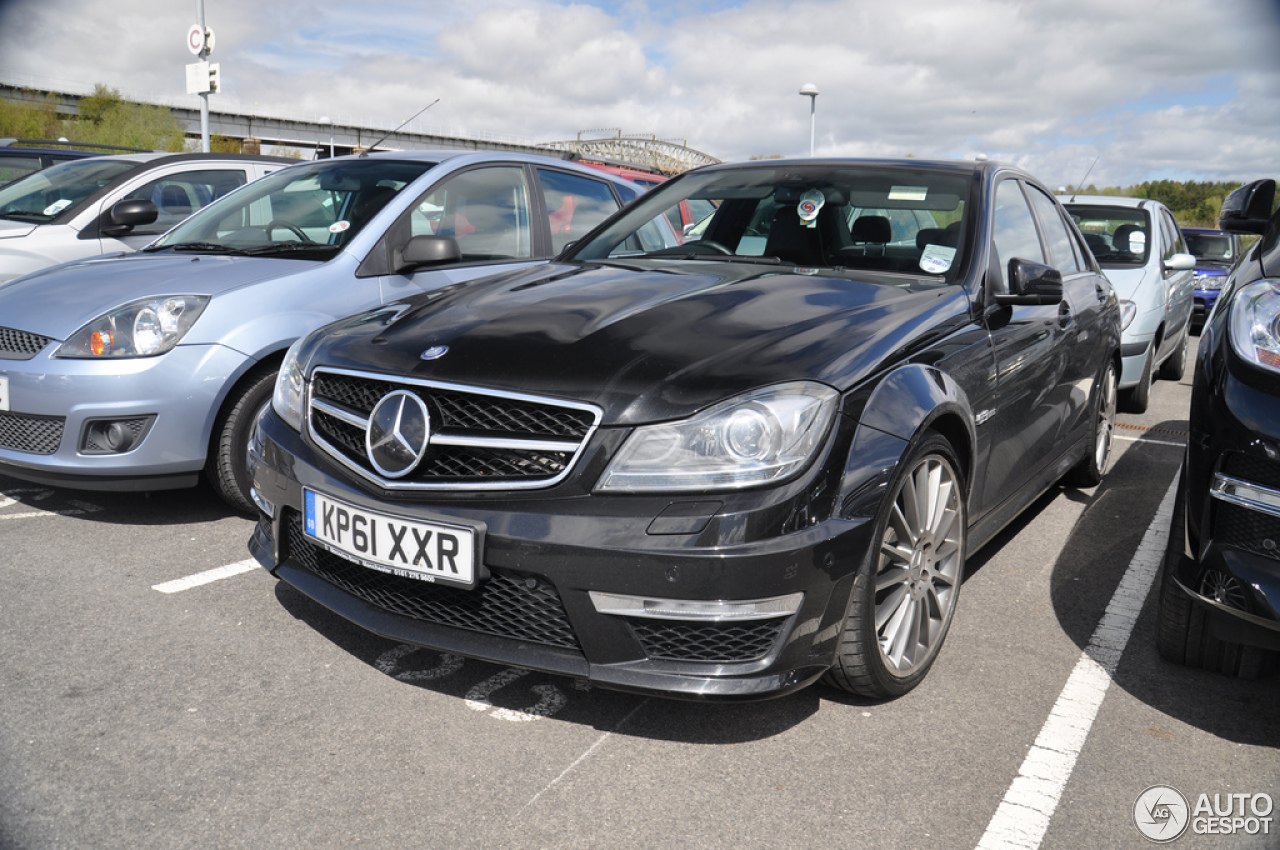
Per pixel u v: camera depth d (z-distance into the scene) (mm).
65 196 6441
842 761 2299
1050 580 3551
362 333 2703
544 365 2305
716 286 2875
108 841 1938
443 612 2375
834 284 2920
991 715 2535
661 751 2330
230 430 3758
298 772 2197
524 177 5059
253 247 4348
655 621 2160
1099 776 2262
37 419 3631
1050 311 3600
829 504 2188
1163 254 7438
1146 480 5047
